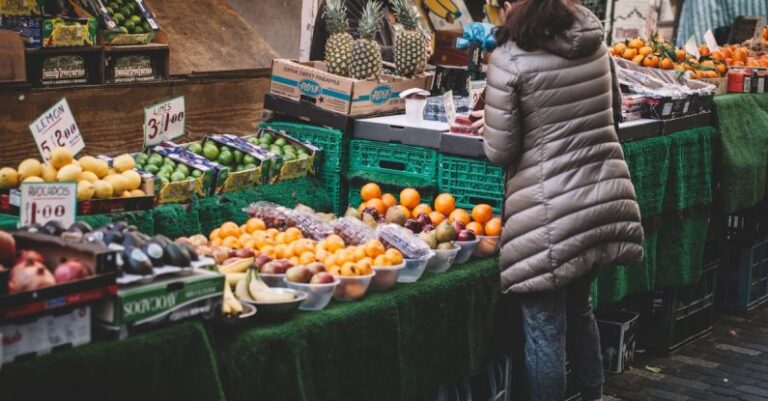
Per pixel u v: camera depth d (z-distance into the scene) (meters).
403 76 5.48
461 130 4.62
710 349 6.27
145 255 2.86
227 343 3.08
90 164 3.82
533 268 3.96
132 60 5.72
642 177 5.38
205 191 4.27
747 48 8.80
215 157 4.59
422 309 3.88
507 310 4.46
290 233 3.98
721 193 6.36
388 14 6.93
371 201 4.63
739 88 7.11
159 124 4.58
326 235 4.13
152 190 3.99
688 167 5.88
